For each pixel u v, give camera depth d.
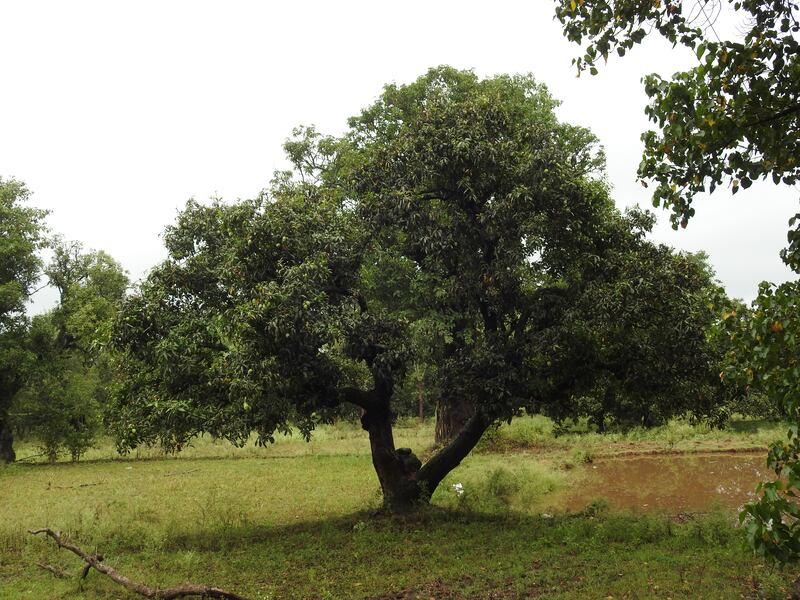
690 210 5.89
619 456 22.73
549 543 10.52
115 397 11.96
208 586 8.13
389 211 11.88
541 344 11.19
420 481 13.10
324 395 11.62
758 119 5.56
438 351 13.33
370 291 18.36
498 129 12.23
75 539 11.92
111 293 32.56
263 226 11.02
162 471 22.38
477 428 13.00
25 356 26.69
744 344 5.52
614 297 10.39
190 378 11.52
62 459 28.81
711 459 21.66
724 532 10.67
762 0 5.78
